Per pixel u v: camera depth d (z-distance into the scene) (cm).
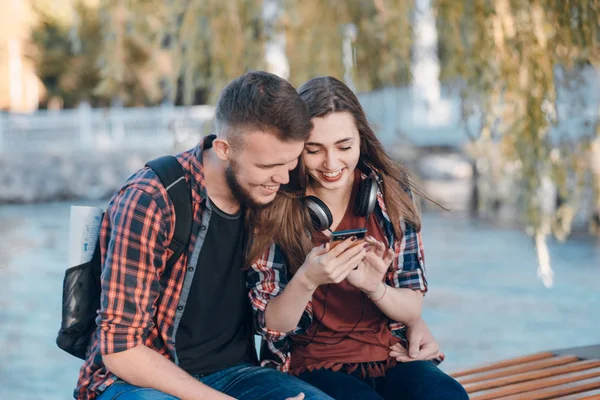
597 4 414
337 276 201
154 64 546
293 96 192
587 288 899
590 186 540
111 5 537
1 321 808
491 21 481
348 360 225
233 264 212
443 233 1363
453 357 648
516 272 1004
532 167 500
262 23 522
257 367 215
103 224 202
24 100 2161
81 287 204
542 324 746
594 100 564
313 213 220
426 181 1755
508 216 1527
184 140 482
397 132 966
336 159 212
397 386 222
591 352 292
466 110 505
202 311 208
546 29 456
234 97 193
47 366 651
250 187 198
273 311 211
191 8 516
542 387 253
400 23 554
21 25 2088
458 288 919
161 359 194
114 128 1992
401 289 228
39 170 1931
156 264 197
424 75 586
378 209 230
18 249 1262
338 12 541
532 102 468
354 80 543
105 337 191
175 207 199
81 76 2172
